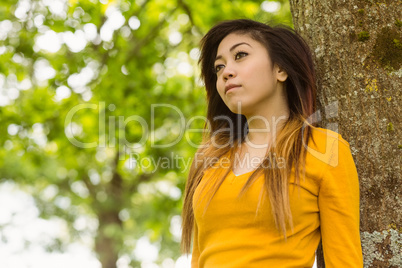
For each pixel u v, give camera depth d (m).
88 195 13.88
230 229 1.87
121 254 14.28
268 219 1.80
